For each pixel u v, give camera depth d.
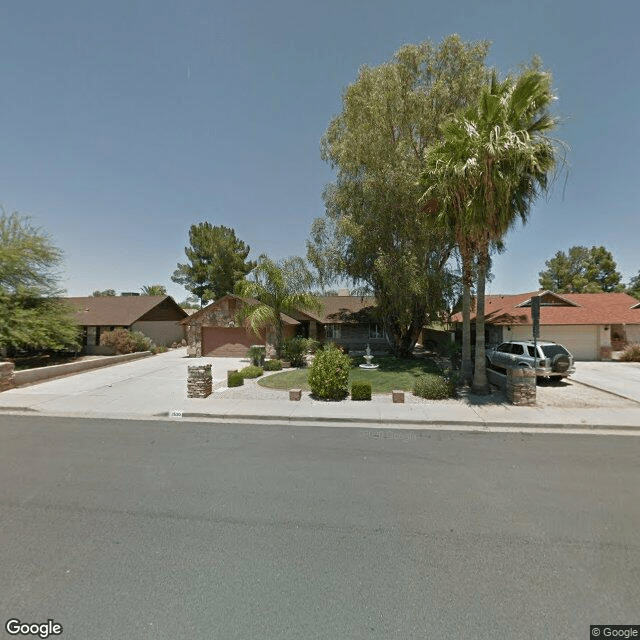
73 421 8.32
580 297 23.73
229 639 2.34
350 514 3.98
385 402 9.85
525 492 4.52
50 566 3.09
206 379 10.81
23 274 18.83
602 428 7.61
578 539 3.48
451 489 4.61
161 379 14.35
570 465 5.46
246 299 21.28
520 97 9.48
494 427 7.75
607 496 4.41
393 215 16.16
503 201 9.24
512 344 14.52
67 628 2.44
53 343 17.94
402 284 15.88
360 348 26.78
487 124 9.47
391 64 16.64
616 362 19.00
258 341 23.20
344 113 18.17
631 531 3.63
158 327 29.11
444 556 3.22
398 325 20.11
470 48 16.53
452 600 2.69
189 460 5.68
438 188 10.24
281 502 4.27
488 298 30.53
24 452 6.11
